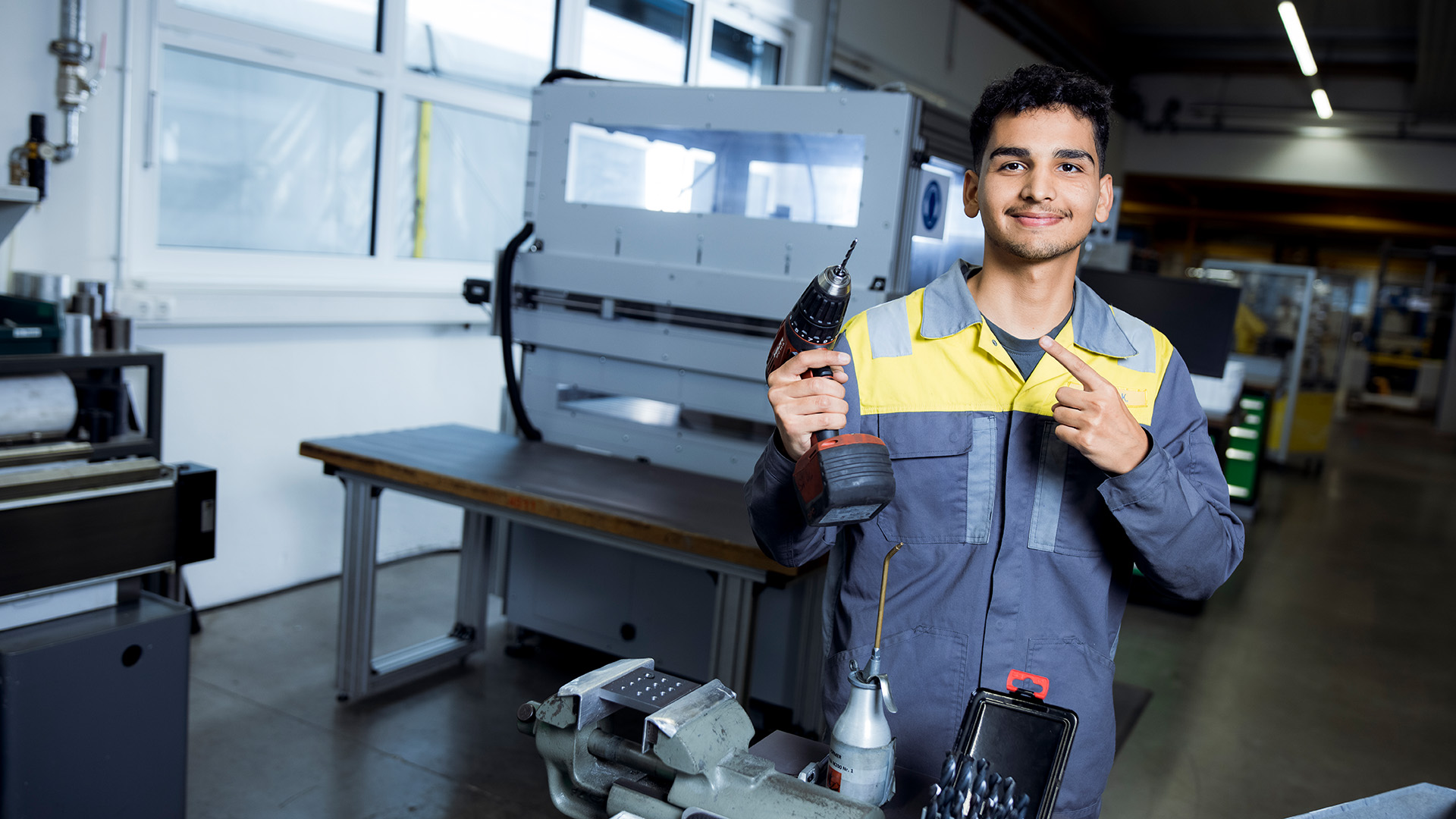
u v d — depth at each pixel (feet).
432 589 11.65
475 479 7.23
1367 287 51.78
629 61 14.08
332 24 10.74
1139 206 44.93
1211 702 10.48
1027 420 3.62
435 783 7.46
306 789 7.23
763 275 7.43
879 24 18.40
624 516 6.52
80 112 8.65
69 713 5.21
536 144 8.45
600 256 8.17
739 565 6.25
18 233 8.41
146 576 9.38
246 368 10.33
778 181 7.77
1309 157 32.14
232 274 10.19
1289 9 22.11
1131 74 33.22
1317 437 25.23
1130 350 3.65
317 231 11.10
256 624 10.14
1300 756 9.34
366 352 11.53
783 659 8.07
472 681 9.19
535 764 7.83
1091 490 3.57
